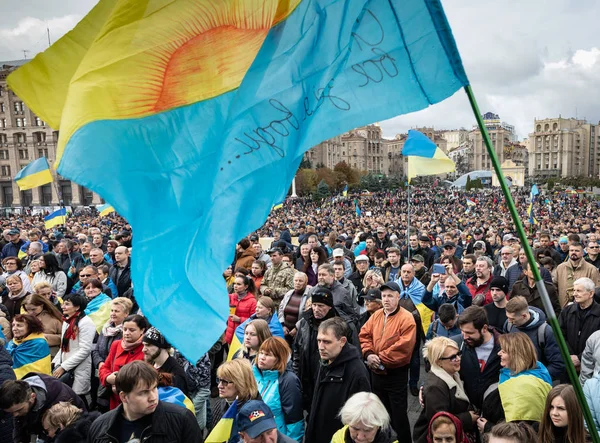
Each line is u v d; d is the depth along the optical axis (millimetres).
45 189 87625
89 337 5445
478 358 4059
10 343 5242
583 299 5164
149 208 2604
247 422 2758
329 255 12078
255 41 2783
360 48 2881
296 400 3891
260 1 2766
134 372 2977
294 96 2891
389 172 180125
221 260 2721
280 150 2869
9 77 2652
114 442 3080
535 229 22422
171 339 2465
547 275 6719
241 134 2805
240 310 6664
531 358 3488
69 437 3457
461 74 2711
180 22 2674
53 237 16828
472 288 7191
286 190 2900
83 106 2512
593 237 8742
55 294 8328
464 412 3584
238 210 2793
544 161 184625
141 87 2627
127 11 2619
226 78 2764
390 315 5035
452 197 80750
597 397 3410
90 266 7473
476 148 170500
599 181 113250
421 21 2758
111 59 2600
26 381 3799
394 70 2836
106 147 2543
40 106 2654
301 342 4785
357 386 3789
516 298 4508
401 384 4934
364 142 163750
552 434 3082
